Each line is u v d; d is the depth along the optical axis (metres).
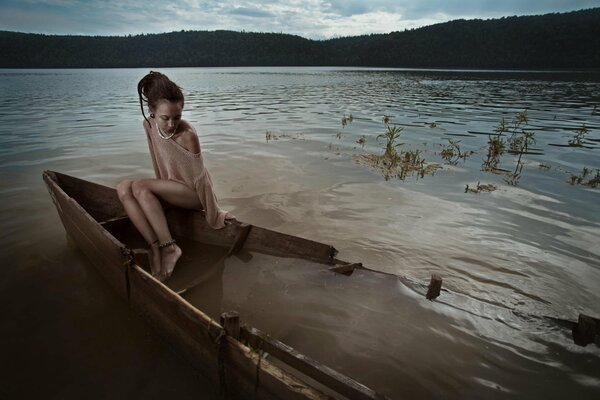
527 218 4.73
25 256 3.78
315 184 5.89
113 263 3.01
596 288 3.31
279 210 4.89
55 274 3.48
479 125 11.32
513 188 5.83
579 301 3.13
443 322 2.73
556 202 5.27
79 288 3.28
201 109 14.62
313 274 3.27
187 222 3.92
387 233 4.30
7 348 2.61
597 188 5.82
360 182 6.02
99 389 2.28
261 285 3.16
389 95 20.94
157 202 3.42
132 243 3.81
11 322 2.86
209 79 37.66
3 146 8.15
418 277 3.46
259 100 18.14
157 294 2.50
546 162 7.32
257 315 2.82
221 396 2.21
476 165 7.09
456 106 15.88
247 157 7.38
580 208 5.05
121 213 4.10
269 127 10.70
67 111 13.62
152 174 6.36
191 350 2.34
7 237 4.15
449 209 5.00
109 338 2.70
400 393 2.17
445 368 2.34
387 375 2.29
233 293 3.07
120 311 2.98
